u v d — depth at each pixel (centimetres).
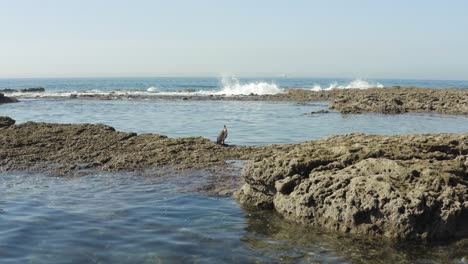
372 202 977
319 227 1038
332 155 1220
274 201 1172
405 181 1030
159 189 1345
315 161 1179
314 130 2805
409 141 1330
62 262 835
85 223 1041
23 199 1225
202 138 2025
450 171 1079
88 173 1537
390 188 985
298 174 1161
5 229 995
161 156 1752
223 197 1275
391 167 1071
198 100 5700
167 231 1002
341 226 1009
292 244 941
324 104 5159
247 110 4297
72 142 1923
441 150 1290
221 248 913
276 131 2734
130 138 2003
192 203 1213
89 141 1942
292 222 1079
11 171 1552
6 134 1989
